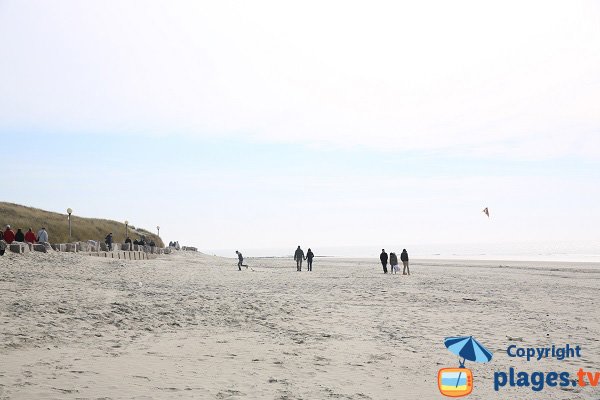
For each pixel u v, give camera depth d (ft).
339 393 26.89
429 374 31.30
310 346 38.81
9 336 36.11
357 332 44.75
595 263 208.64
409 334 43.86
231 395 25.72
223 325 47.03
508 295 77.30
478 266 187.01
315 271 147.74
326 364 33.35
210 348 37.19
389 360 34.65
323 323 49.39
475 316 54.49
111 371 29.32
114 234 211.61
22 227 175.22
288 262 242.58
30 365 29.63
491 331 45.52
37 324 40.70
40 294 57.47
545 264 203.92
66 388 25.44
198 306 57.31
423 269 164.14
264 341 40.32
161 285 83.66
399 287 89.86
